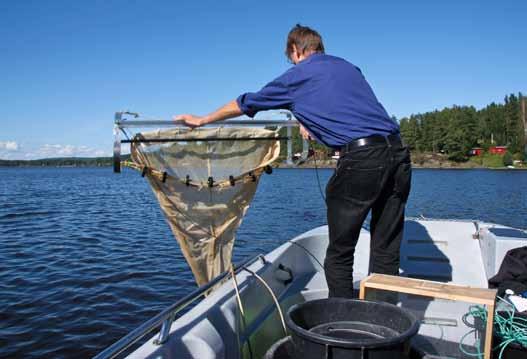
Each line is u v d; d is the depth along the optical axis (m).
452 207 25.23
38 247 12.95
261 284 2.71
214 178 2.85
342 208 2.31
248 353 2.28
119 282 9.10
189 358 1.81
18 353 6.16
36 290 8.64
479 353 2.13
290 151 2.80
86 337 6.61
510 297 2.58
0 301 8.02
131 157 2.73
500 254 3.52
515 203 26.95
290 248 3.60
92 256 11.59
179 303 1.95
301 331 1.65
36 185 50.34
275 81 2.35
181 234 2.94
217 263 3.01
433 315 2.71
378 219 2.50
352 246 2.40
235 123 2.72
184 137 2.77
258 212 20.94
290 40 2.58
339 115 2.23
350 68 2.32
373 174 2.21
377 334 1.89
